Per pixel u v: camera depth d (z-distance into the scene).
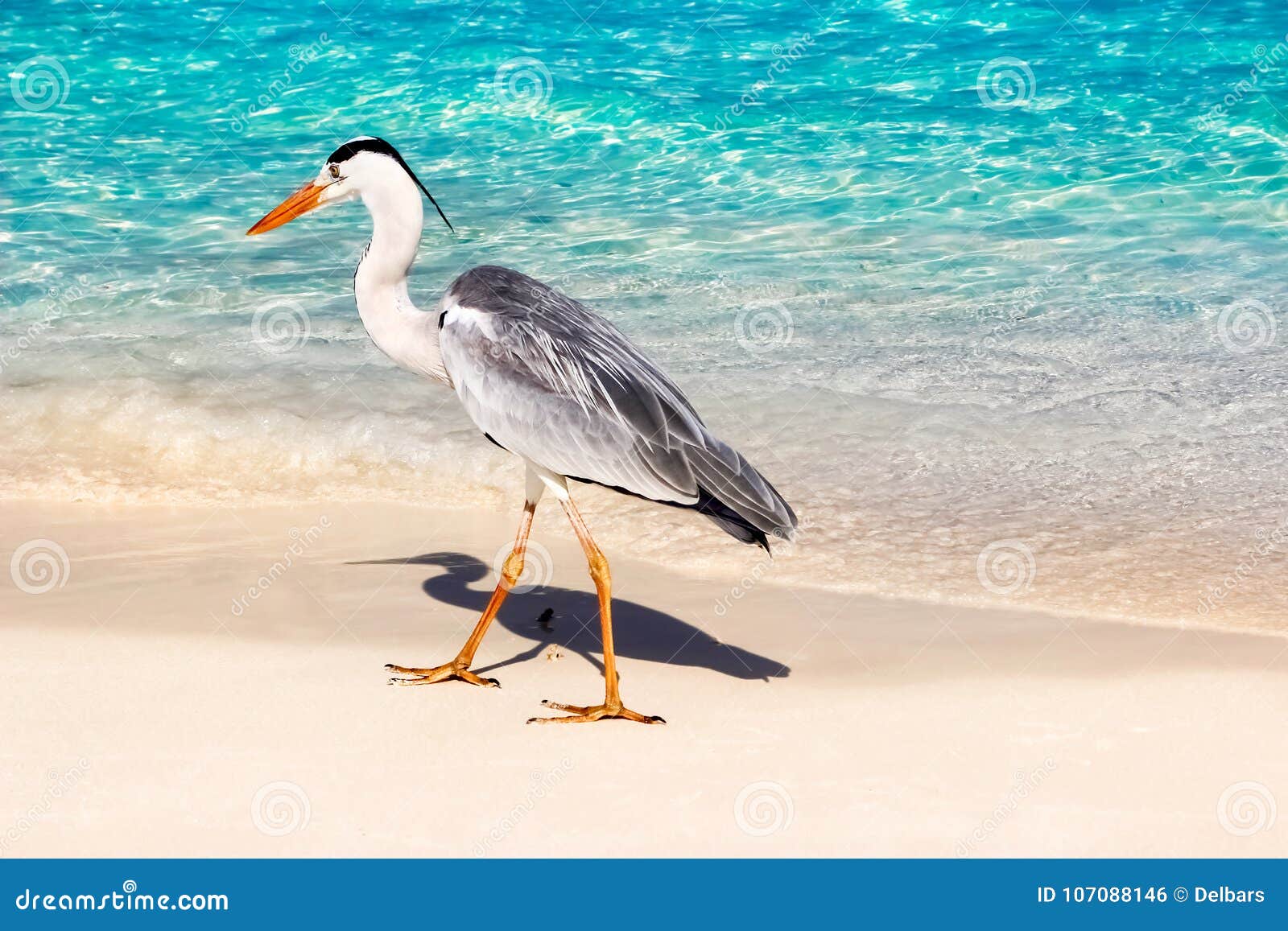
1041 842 4.78
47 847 4.69
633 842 4.78
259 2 20.16
